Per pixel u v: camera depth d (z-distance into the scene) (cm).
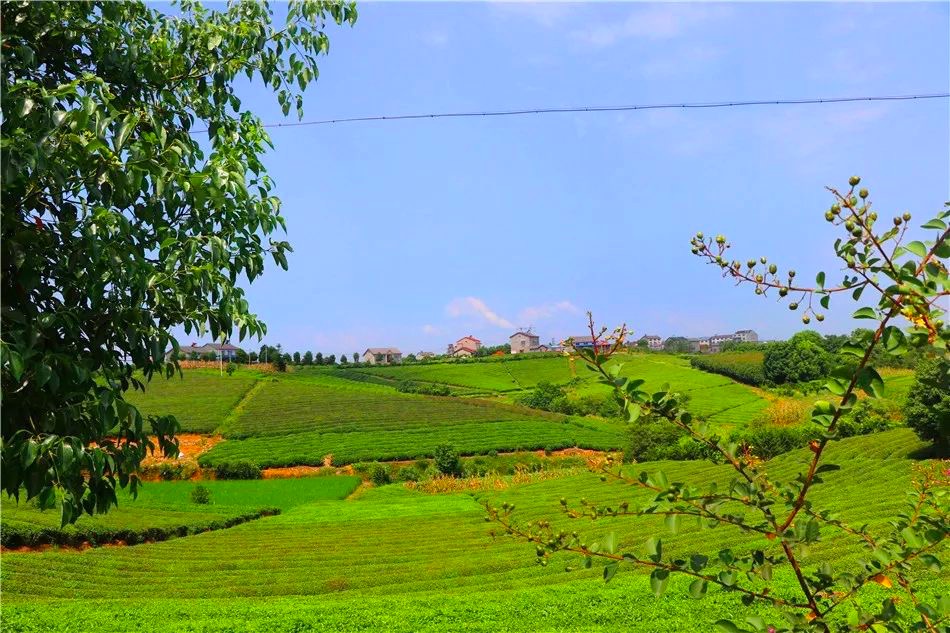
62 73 522
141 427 462
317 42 648
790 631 305
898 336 264
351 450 6538
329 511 4209
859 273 274
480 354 15325
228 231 559
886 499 2667
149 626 1398
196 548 2934
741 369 9306
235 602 1762
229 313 523
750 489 309
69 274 453
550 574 2139
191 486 5291
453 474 5988
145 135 458
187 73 595
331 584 2234
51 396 427
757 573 316
